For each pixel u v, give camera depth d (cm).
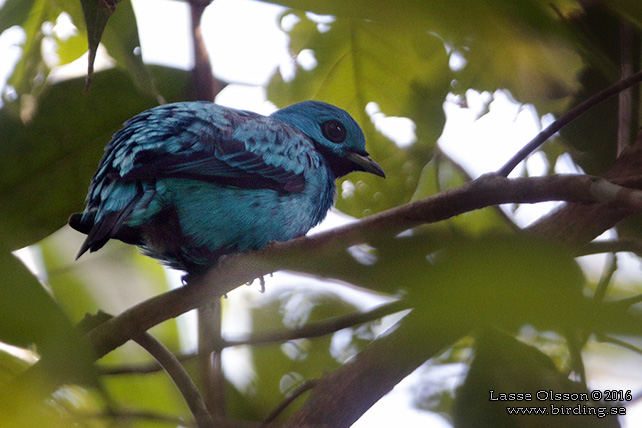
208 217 1010
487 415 786
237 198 1031
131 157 933
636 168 970
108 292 1306
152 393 1157
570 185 670
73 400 572
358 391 866
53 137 898
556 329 199
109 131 927
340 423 859
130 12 741
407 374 866
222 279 854
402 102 1109
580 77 1027
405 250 246
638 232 888
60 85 925
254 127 1105
